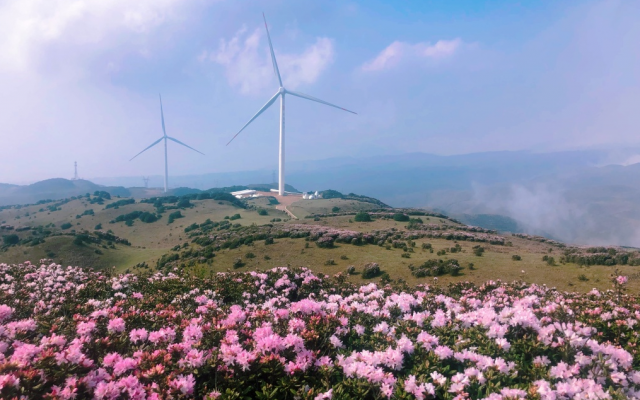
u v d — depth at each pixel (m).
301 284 16.70
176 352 6.45
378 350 7.05
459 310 9.65
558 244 73.19
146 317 9.41
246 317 8.96
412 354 7.02
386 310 9.77
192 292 13.16
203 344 7.17
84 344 6.97
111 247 92.75
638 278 29.03
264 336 6.92
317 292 16.02
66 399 5.26
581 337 7.25
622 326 8.18
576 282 31.22
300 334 7.27
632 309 9.96
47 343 6.54
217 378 6.11
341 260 50.53
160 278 17.22
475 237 66.31
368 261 48.59
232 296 14.16
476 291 16.77
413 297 11.42
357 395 5.72
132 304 12.05
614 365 6.09
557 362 6.75
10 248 81.06
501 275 36.50
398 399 5.64
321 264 49.81
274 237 66.69
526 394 5.45
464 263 41.94
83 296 13.48
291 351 6.64
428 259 46.84
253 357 6.16
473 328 7.93
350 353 7.26
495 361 6.31
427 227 87.94
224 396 5.49
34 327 8.11
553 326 7.55
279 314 8.32
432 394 5.57
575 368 6.09
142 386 5.62
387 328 8.30
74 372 5.91
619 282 12.98
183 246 82.75
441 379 5.87
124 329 8.27
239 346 6.50
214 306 10.70
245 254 57.12
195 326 7.71
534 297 11.24
